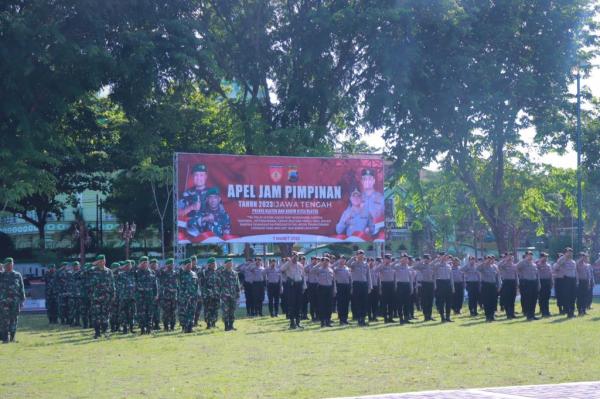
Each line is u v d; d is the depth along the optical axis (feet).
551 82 137.39
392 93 127.95
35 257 153.58
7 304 66.28
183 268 73.97
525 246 208.13
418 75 128.47
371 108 131.13
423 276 83.35
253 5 133.49
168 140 144.87
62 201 178.81
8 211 152.76
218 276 75.15
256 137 126.72
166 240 161.07
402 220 157.38
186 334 70.44
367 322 82.69
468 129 132.57
